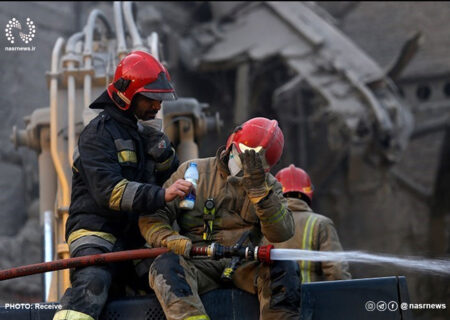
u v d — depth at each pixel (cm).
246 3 6488
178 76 6331
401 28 7631
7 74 5041
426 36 7519
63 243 1391
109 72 1509
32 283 4216
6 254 4728
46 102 5253
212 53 6347
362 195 6225
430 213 6362
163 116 1502
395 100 6003
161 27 6038
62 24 5512
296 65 6091
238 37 6366
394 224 6238
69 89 1484
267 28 6338
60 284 1416
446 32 7456
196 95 6531
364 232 6250
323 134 6519
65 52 1605
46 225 1540
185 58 6325
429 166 7288
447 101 7338
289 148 6494
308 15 6375
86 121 1391
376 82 5969
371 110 5803
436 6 7525
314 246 1236
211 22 6569
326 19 6619
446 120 7075
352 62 6025
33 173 5128
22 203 5100
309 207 1289
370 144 5934
